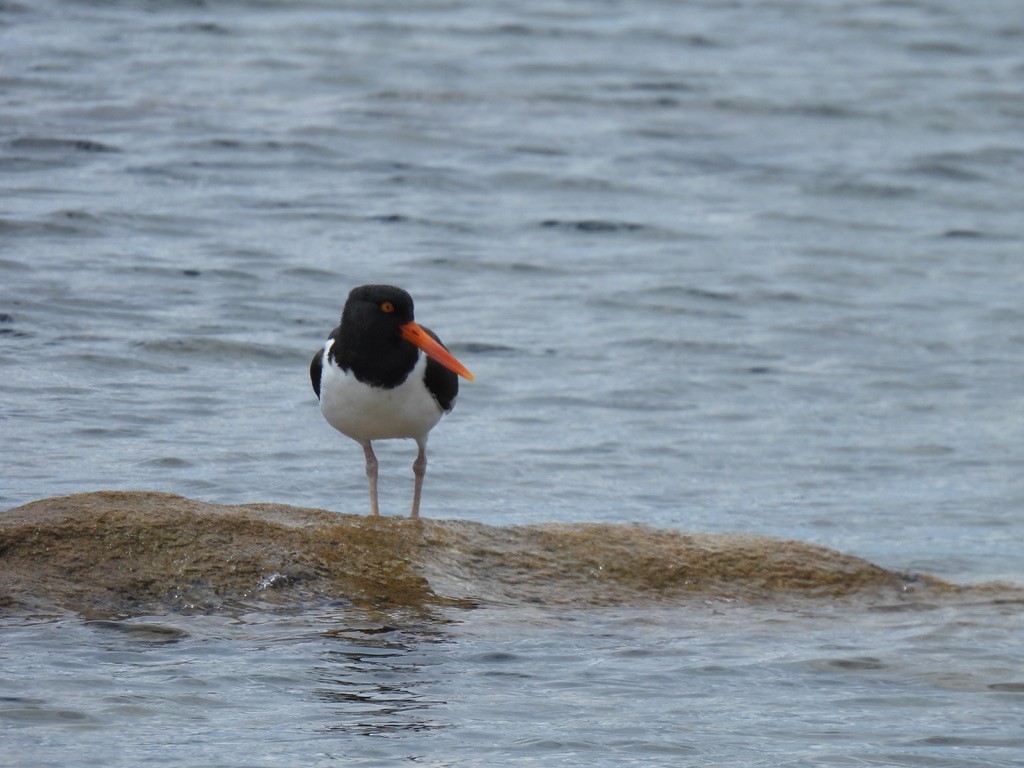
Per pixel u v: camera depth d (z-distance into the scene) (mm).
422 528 10797
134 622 9656
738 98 30812
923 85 32688
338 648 9469
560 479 14281
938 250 23266
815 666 9586
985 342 19156
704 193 25406
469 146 26641
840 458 15234
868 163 27453
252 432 14930
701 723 8562
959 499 14172
